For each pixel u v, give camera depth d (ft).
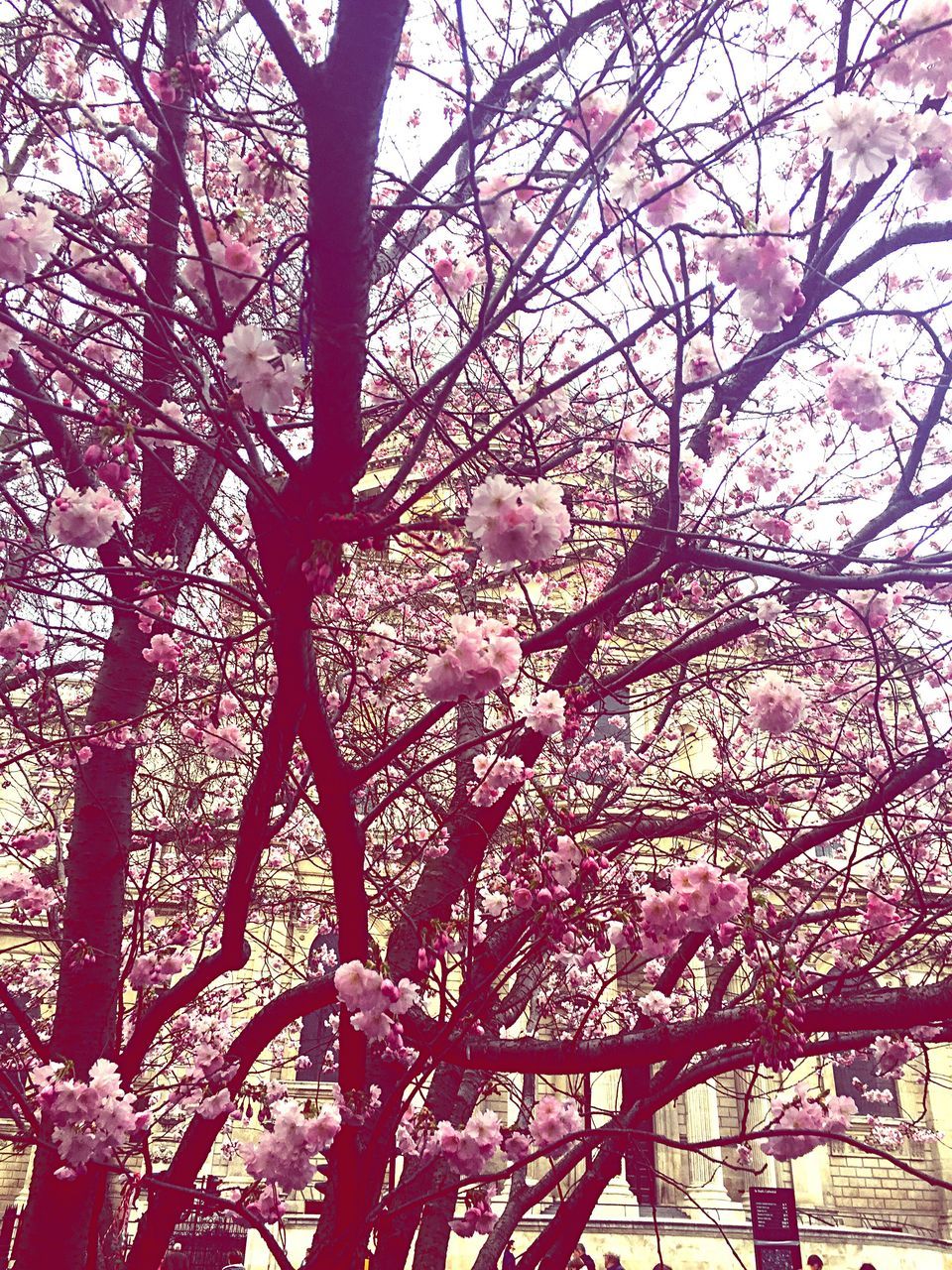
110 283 14.75
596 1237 56.80
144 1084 23.04
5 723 26.22
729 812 18.52
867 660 20.22
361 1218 11.84
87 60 19.65
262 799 12.05
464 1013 13.75
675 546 13.78
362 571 27.55
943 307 11.52
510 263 10.82
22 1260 15.51
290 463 10.46
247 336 9.55
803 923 17.74
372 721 21.35
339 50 8.63
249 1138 40.86
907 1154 64.13
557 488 9.64
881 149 9.95
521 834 13.29
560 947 13.97
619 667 23.91
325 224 9.22
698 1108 62.44
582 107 11.89
